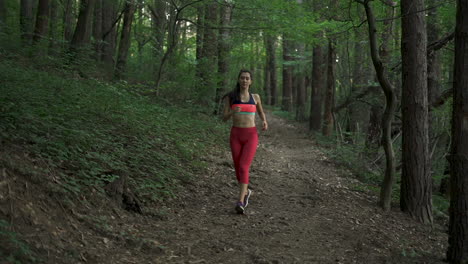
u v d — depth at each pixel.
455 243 3.52
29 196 2.95
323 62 17.45
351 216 4.93
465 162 3.42
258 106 4.98
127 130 6.05
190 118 9.79
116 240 3.15
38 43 8.65
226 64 13.28
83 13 9.59
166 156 5.95
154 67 12.45
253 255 3.27
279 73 36.31
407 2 5.38
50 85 5.95
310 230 4.20
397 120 9.91
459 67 3.39
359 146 9.95
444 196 8.52
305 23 9.66
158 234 3.52
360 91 11.11
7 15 12.97
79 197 3.50
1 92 4.46
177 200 4.69
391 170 5.60
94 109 5.90
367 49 10.09
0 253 2.24
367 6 5.30
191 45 14.40
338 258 3.40
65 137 4.27
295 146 11.92
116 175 4.08
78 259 2.65
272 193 5.86
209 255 3.21
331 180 7.40
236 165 4.84
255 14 9.66
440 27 8.98
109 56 13.89
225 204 4.95
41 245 2.57
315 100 15.95
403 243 4.24
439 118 8.70
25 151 3.56
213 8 12.33
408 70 5.51
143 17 18.80
